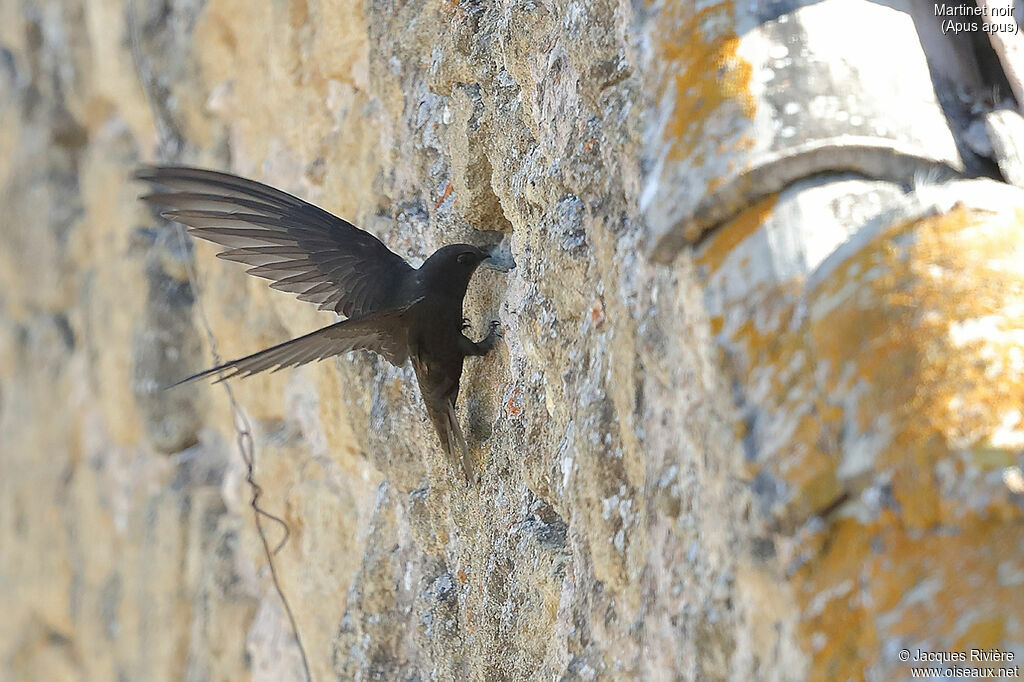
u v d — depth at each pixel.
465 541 10.53
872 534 9.96
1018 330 9.96
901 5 10.11
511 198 10.44
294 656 11.02
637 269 10.18
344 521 10.88
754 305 10.03
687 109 10.09
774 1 10.10
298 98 10.92
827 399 9.98
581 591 10.27
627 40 10.20
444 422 10.48
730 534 10.04
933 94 10.08
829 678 9.96
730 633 10.05
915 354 9.97
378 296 10.44
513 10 10.42
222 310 11.13
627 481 10.21
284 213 10.42
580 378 10.29
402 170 10.71
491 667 10.45
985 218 9.99
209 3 11.15
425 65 10.66
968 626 9.20
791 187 10.05
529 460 10.40
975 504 9.49
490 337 10.49
